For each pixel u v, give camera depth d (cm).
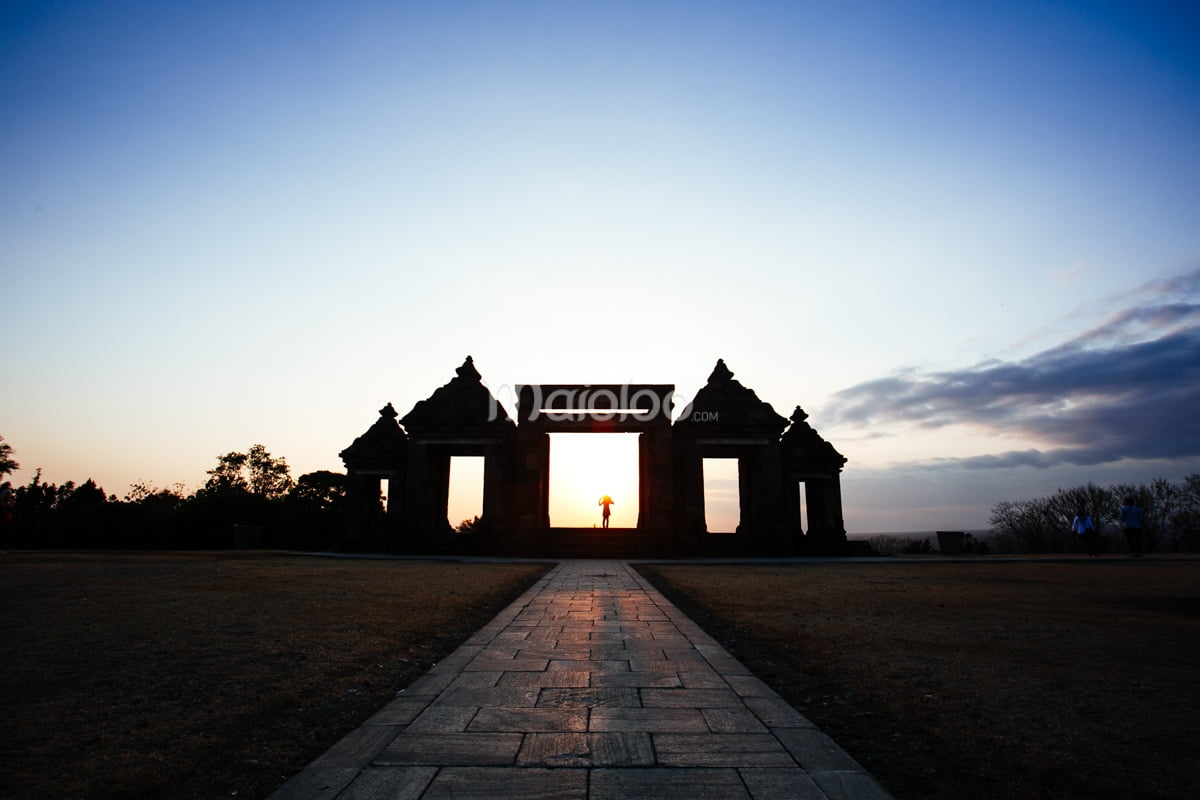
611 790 440
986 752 504
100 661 738
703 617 1155
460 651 852
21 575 1581
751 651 873
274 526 4338
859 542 3006
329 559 2422
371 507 3303
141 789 430
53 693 621
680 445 3011
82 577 1553
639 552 2780
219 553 2642
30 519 5347
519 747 515
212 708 588
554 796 430
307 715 588
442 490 3241
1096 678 704
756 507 3030
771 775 466
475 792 435
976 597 1352
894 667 754
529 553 2812
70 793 420
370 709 617
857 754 514
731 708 615
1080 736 532
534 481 2944
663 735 544
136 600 1184
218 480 5703
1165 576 1806
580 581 1764
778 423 2992
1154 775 457
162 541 4072
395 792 434
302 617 1032
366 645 845
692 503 2923
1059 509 6019
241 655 773
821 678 725
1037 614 1124
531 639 935
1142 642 886
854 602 1284
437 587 1467
